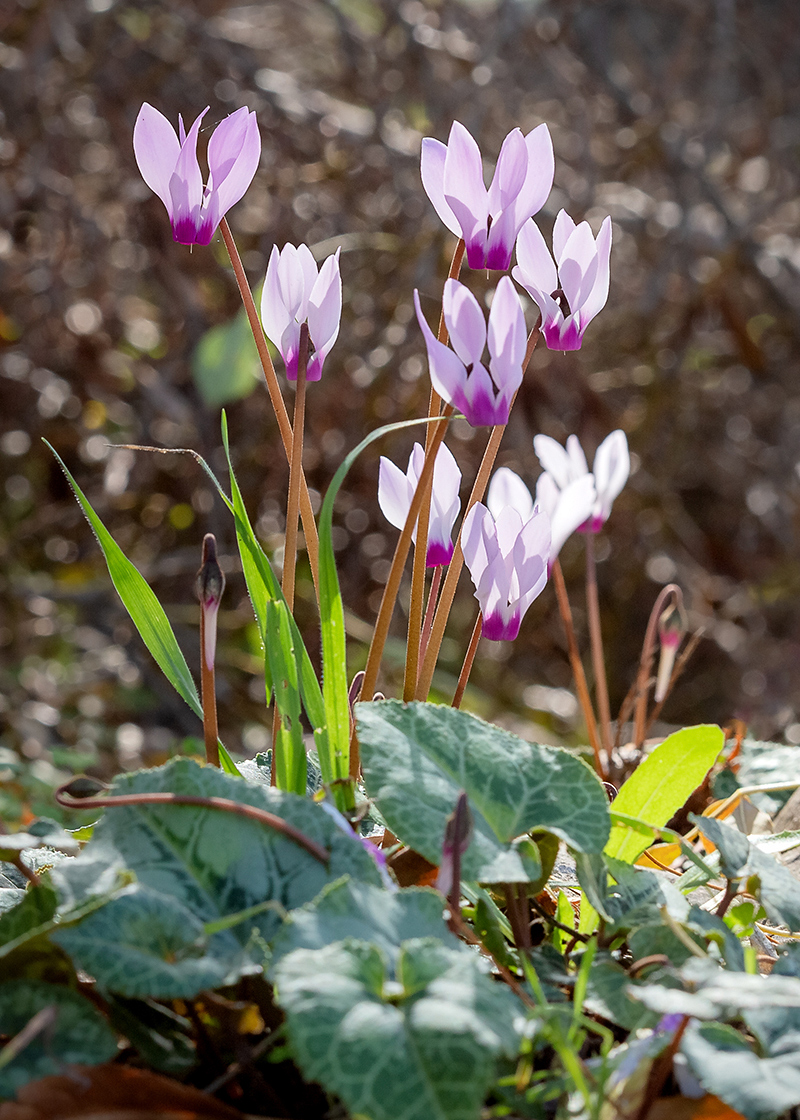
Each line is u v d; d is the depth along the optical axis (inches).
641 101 236.8
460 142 51.8
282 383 182.9
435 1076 36.9
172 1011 47.5
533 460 194.7
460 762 51.6
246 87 188.2
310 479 190.7
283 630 54.1
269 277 56.1
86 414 198.8
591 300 55.1
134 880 46.1
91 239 190.4
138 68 197.3
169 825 48.1
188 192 54.7
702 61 252.2
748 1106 39.5
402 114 201.6
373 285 192.1
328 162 192.7
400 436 188.9
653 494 230.2
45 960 44.8
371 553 196.9
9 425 197.5
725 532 260.2
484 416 50.1
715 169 263.7
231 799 48.8
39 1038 41.6
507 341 49.8
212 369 130.3
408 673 57.4
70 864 46.8
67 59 186.7
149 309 218.2
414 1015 38.3
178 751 153.3
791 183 241.1
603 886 52.7
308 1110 44.9
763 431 255.8
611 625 235.5
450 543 58.0
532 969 46.3
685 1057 43.7
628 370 224.5
